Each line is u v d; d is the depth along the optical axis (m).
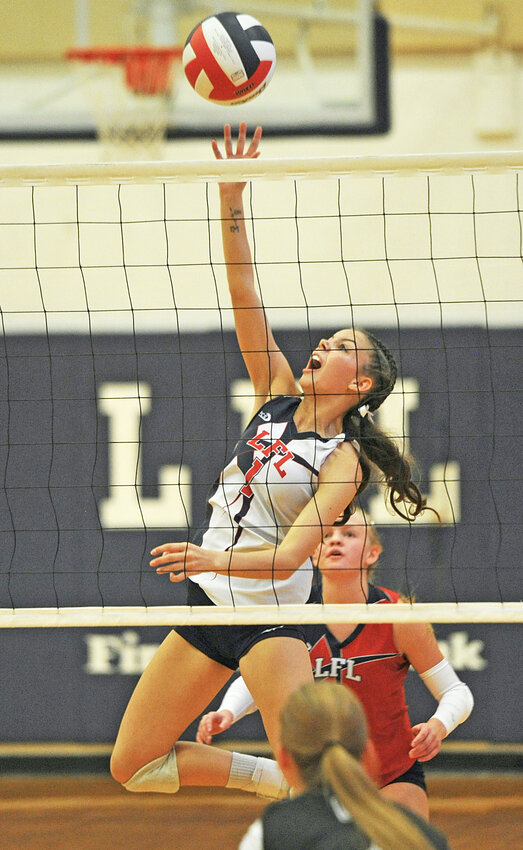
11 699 17.73
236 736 17.47
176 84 22.28
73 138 22.22
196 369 17.94
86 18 23.50
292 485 8.67
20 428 17.88
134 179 8.96
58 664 17.72
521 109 23.27
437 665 9.87
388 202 21.88
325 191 21.92
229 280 9.83
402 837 4.88
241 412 17.89
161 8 22.91
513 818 15.67
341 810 5.14
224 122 22.31
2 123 22.31
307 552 8.30
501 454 17.55
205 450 17.81
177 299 21.45
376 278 21.80
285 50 23.33
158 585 17.58
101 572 17.62
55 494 17.73
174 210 21.66
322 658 9.62
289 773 5.61
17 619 8.63
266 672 8.34
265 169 8.88
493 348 17.67
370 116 22.56
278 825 5.15
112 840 14.77
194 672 8.89
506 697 17.55
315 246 21.81
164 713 8.91
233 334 17.98
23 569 17.59
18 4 23.78
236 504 8.85
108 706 17.66
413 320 17.81
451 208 21.86
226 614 8.46
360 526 10.02
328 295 21.72
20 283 21.66
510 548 17.38
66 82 23.80
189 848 14.40
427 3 23.52
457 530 17.47
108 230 21.69
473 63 23.36
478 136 23.22
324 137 22.56
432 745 9.25
